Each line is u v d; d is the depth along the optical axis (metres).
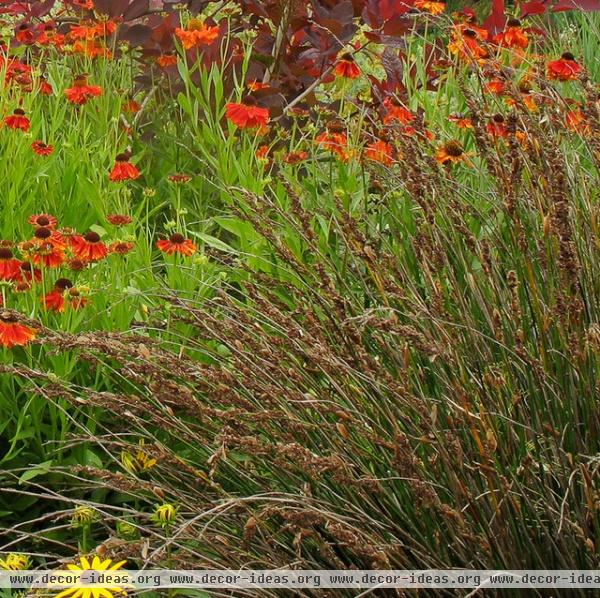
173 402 2.09
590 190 2.57
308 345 2.23
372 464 2.08
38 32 4.41
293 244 3.05
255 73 4.20
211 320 2.27
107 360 2.64
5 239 3.02
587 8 4.47
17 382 2.58
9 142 3.52
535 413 2.07
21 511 2.55
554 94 2.61
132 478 2.09
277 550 2.06
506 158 2.58
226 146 3.59
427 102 3.86
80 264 2.77
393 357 2.16
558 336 2.17
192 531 1.96
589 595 1.88
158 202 3.89
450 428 1.97
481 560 1.87
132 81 4.51
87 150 3.62
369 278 2.66
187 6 4.46
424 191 2.52
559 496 1.96
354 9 4.29
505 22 4.26
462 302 2.20
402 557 1.86
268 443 1.93
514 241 2.37
